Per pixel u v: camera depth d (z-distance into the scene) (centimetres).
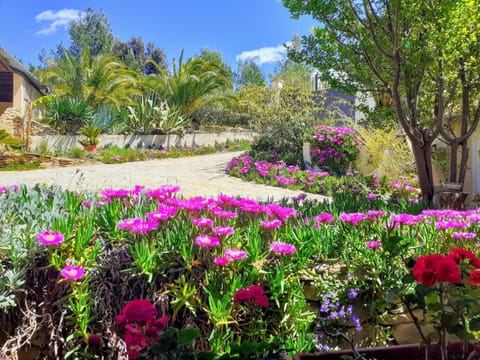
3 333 272
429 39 706
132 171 1409
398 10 702
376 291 278
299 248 305
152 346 170
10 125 2184
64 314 263
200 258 275
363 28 805
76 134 2178
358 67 830
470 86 809
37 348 266
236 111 3178
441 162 1077
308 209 495
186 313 258
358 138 1334
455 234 334
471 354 182
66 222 296
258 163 1354
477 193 988
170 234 280
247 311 252
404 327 282
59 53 5378
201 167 1541
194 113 3128
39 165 1596
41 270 279
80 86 2652
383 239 270
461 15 680
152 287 265
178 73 2925
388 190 998
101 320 262
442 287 180
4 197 378
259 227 314
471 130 830
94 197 408
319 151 1367
